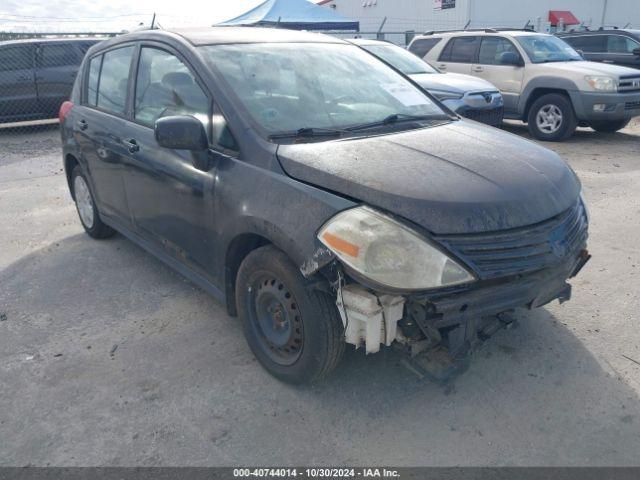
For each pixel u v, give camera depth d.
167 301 4.08
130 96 4.16
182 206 3.51
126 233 4.54
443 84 8.75
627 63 13.05
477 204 2.55
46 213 6.32
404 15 30.31
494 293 2.54
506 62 10.30
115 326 3.75
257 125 3.11
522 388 3.01
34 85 11.98
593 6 30.69
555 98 9.75
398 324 2.64
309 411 2.87
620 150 9.01
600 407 2.86
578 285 4.15
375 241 2.43
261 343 3.14
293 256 2.68
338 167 2.74
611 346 3.37
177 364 3.30
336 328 2.73
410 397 2.96
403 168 2.74
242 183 2.99
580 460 2.53
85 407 2.96
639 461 2.52
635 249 4.81
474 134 3.39
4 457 2.63
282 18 19.06
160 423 2.82
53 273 4.63
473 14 27.45
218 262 3.31
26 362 3.37
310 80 3.61
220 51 3.56
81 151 4.83
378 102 3.69
